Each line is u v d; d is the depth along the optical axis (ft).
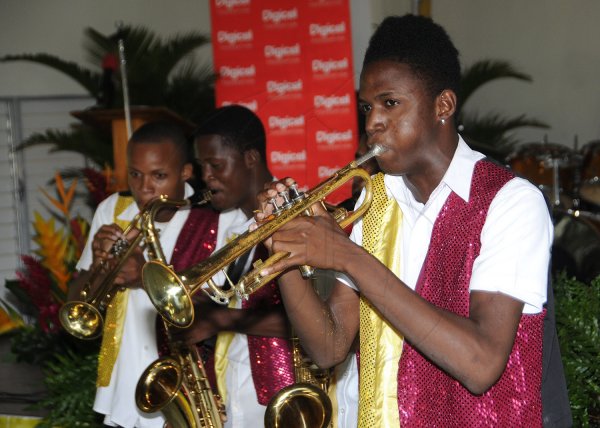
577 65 21.68
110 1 25.30
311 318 5.52
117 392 8.18
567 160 16.53
